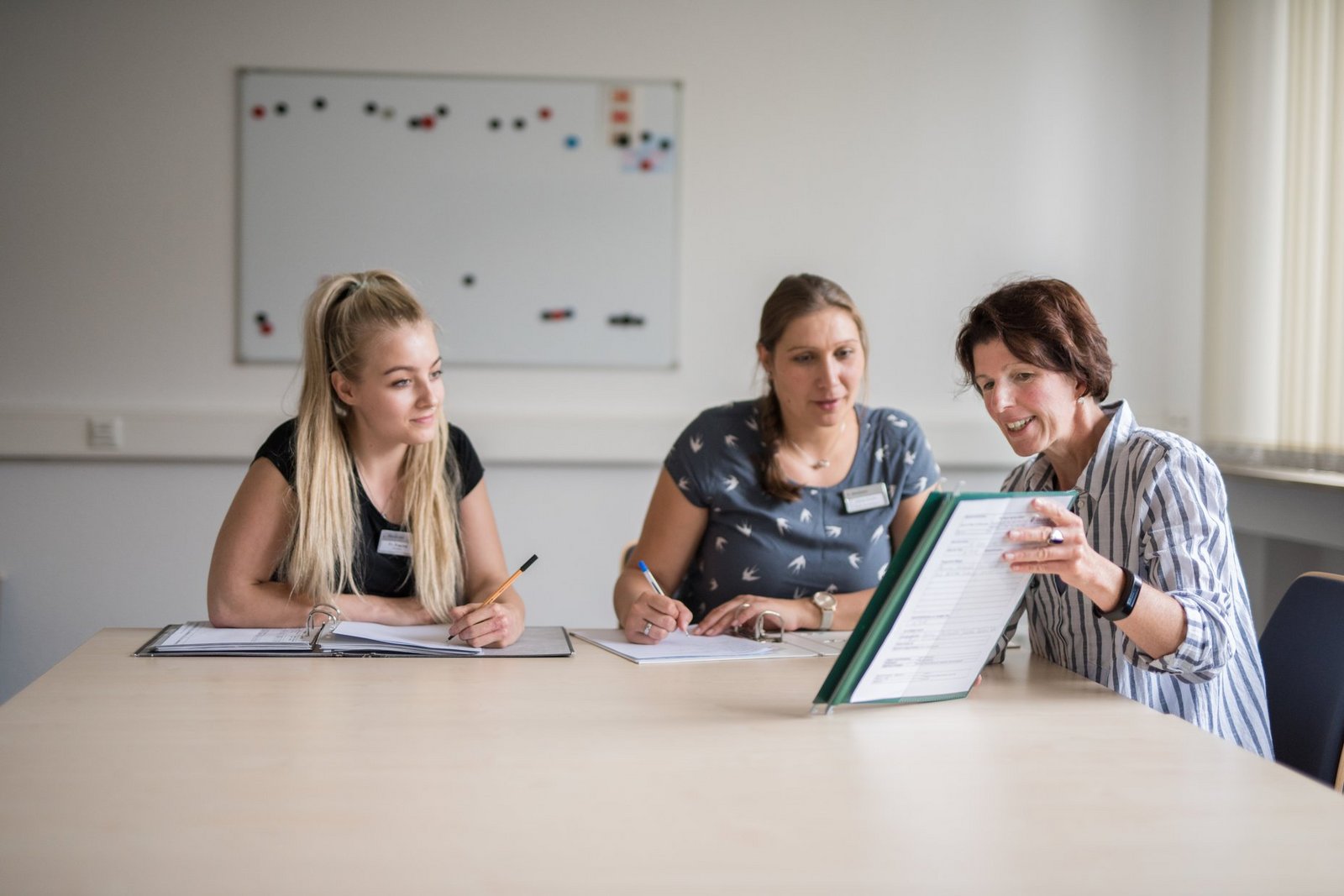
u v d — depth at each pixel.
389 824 0.91
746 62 3.74
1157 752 1.13
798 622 1.80
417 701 1.31
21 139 3.54
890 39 3.79
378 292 1.73
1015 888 0.81
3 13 3.52
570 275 3.72
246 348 3.63
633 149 3.72
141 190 3.58
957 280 3.85
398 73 3.63
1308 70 3.19
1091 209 3.88
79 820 0.92
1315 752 1.45
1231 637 1.35
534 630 1.78
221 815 0.93
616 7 3.69
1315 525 2.98
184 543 3.64
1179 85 3.88
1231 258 3.54
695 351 3.77
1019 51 3.83
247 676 1.42
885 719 1.25
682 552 2.09
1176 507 1.42
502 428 3.69
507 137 3.68
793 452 2.04
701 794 1.00
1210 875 0.83
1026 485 1.70
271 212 3.62
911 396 3.86
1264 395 3.42
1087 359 1.49
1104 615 1.31
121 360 3.60
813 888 0.80
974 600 1.28
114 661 1.49
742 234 3.77
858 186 3.80
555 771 1.06
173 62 3.58
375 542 1.80
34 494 3.59
